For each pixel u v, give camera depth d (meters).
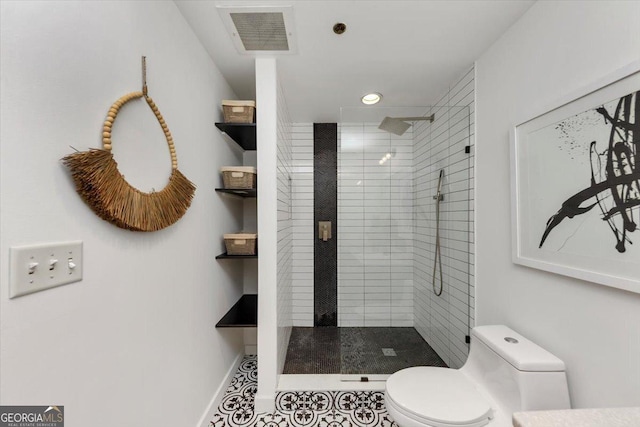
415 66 1.70
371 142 2.29
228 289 1.89
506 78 1.37
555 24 1.08
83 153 0.68
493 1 1.17
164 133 1.07
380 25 1.32
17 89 0.56
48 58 0.62
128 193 0.84
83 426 0.71
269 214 1.60
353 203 2.37
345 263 2.41
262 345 1.60
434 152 2.12
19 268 0.56
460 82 1.81
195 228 1.36
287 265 2.26
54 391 0.63
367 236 2.38
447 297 2.00
